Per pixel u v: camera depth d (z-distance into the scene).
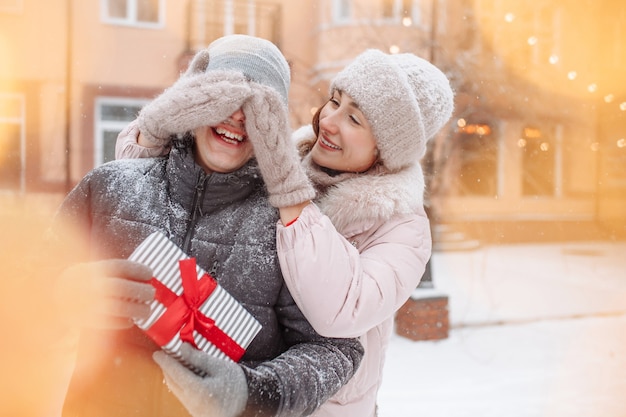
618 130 12.97
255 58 1.34
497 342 5.72
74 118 9.77
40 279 1.22
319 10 10.44
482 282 8.77
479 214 12.97
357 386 1.54
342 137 1.68
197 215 1.29
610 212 13.95
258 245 1.27
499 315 6.77
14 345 1.26
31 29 9.65
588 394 4.41
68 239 1.28
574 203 13.89
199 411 1.00
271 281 1.27
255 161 1.36
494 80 8.72
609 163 13.77
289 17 10.71
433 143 6.74
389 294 1.39
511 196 13.21
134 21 10.01
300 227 1.27
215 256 1.25
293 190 1.27
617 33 12.63
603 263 10.88
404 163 1.71
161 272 1.11
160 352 1.07
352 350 1.35
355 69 1.69
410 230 1.56
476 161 12.75
